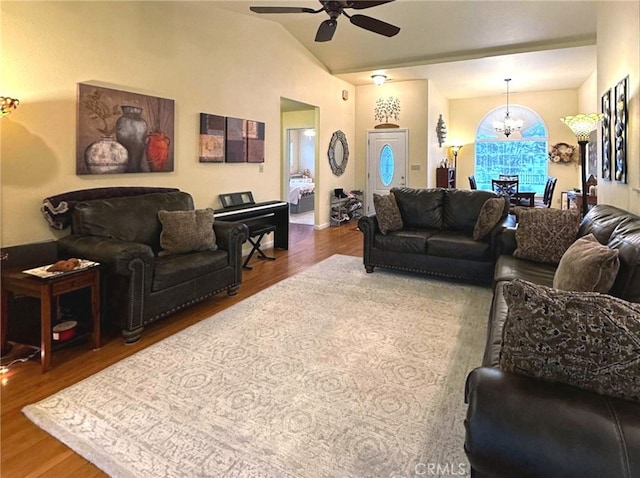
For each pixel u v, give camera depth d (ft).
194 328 9.89
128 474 5.28
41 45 10.08
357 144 27.68
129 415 6.49
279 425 6.23
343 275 14.67
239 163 17.03
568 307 3.54
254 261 16.81
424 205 15.55
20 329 9.10
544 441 3.16
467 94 29.96
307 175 43.01
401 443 5.81
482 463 3.36
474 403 3.48
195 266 10.69
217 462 5.48
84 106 11.04
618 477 2.94
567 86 27.09
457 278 13.69
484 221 13.30
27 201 10.03
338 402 6.81
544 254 10.56
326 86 23.62
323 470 5.32
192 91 14.55
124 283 9.04
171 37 13.62
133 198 11.59
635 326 3.33
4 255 9.12
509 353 3.76
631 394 3.32
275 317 10.59
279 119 19.34
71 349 8.83
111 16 11.69
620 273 5.93
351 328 9.86
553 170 29.53
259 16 17.43
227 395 7.04
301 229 24.53
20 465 5.46
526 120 29.96
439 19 17.15
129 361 8.28
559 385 3.52
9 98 8.66
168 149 13.62
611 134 12.30
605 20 13.05
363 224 14.89
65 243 9.80
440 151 29.09
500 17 16.80
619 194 11.51
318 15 17.34
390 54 21.27
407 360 8.27
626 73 10.60
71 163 10.89
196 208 15.03
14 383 7.49
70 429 6.17
